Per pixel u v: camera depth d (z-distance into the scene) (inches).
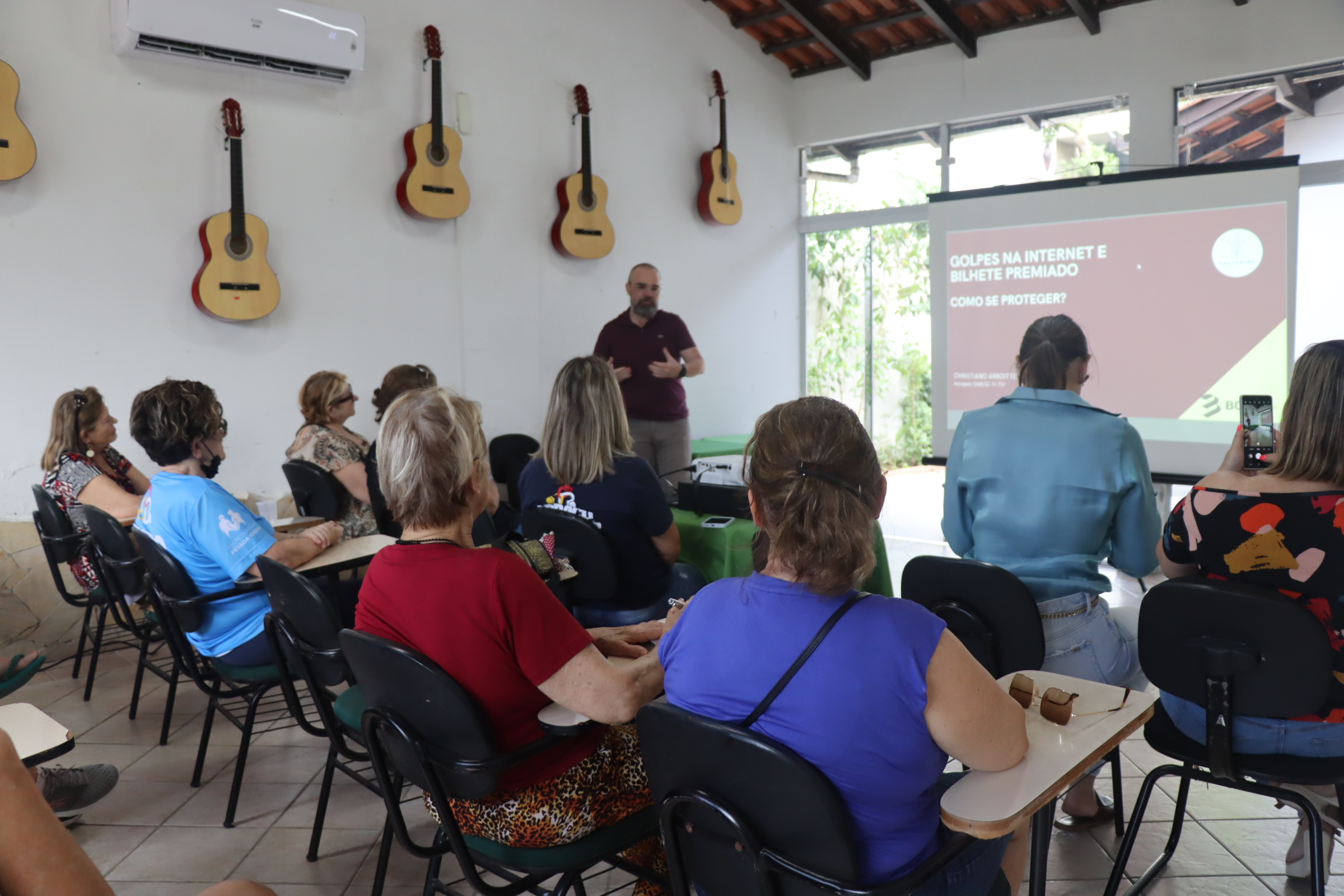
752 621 41.6
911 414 242.5
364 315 174.6
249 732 88.4
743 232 238.1
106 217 145.3
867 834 41.0
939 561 71.9
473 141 186.4
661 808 45.1
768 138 241.6
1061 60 200.8
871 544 41.3
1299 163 145.5
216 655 90.1
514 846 53.9
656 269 197.8
